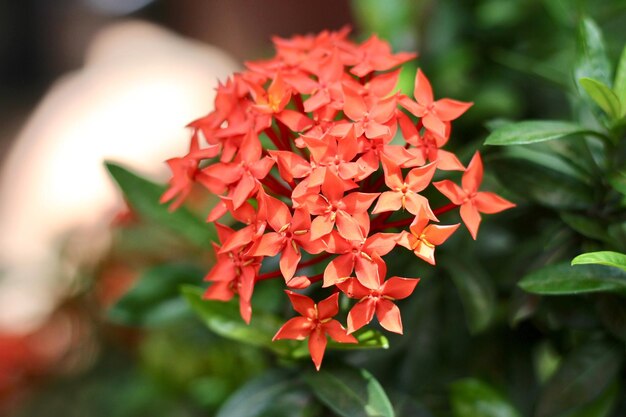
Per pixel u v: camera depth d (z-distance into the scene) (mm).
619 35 484
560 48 506
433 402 406
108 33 1398
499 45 522
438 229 321
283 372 376
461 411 384
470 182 338
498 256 408
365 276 319
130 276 585
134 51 1291
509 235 408
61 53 1406
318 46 371
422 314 404
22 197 1072
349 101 334
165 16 1341
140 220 561
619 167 364
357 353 393
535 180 371
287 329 326
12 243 1004
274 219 325
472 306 386
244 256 330
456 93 507
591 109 367
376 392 347
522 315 367
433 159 341
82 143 1104
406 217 367
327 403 348
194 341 488
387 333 391
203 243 407
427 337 406
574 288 345
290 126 342
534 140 345
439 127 339
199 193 542
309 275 370
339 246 321
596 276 348
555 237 372
